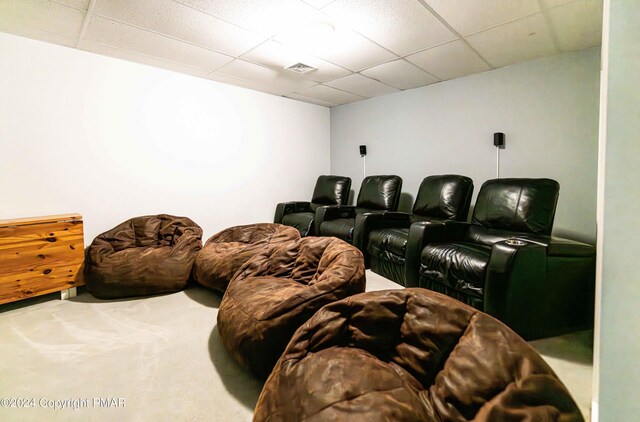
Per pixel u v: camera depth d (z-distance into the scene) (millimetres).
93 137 2865
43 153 2602
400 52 2758
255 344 1428
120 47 2713
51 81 2619
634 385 736
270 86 3914
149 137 3230
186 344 1792
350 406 913
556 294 1869
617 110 728
